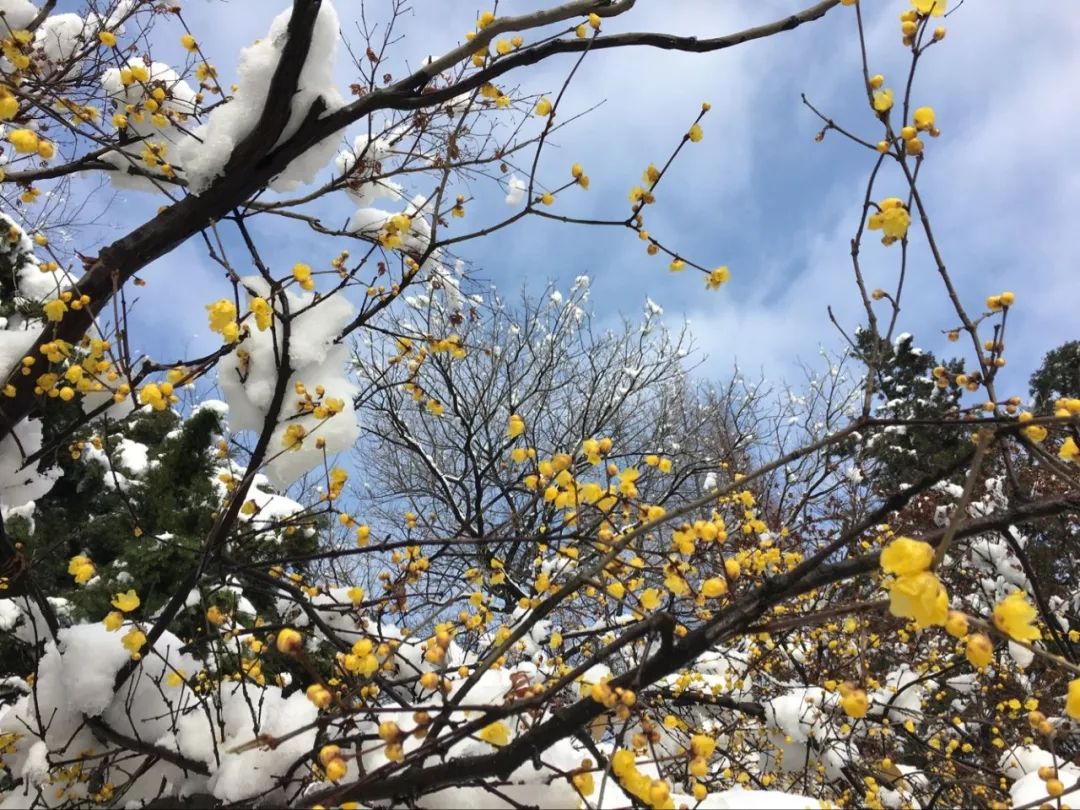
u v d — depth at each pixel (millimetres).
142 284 2543
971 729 4340
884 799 3232
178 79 2982
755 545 3131
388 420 10570
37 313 5516
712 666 4906
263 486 5680
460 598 2682
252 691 2482
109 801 2119
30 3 2828
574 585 1448
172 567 4770
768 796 1584
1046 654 938
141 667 2189
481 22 2551
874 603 1214
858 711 1062
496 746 1487
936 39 1497
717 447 11086
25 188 3045
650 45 2547
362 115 2566
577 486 2029
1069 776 2533
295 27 2180
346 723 1634
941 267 1657
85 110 2760
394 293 2471
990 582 5836
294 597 2439
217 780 1940
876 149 1597
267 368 2141
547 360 10906
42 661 2383
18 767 2328
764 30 2496
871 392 1512
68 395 2084
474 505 8828
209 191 2469
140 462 6445
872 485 6695
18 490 2605
